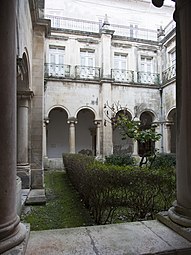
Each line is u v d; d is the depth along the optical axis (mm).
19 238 2119
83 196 6910
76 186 8539
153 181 5320
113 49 19078
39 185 9086
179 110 2703
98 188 5168
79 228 2709
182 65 2688
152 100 19297
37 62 9500
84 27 20141
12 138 2154
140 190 5316
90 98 18000
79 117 21109
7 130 2096
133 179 5297
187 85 2607
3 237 1996
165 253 2129
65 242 2330
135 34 21750
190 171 2521
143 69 19969
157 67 19984
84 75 18188
